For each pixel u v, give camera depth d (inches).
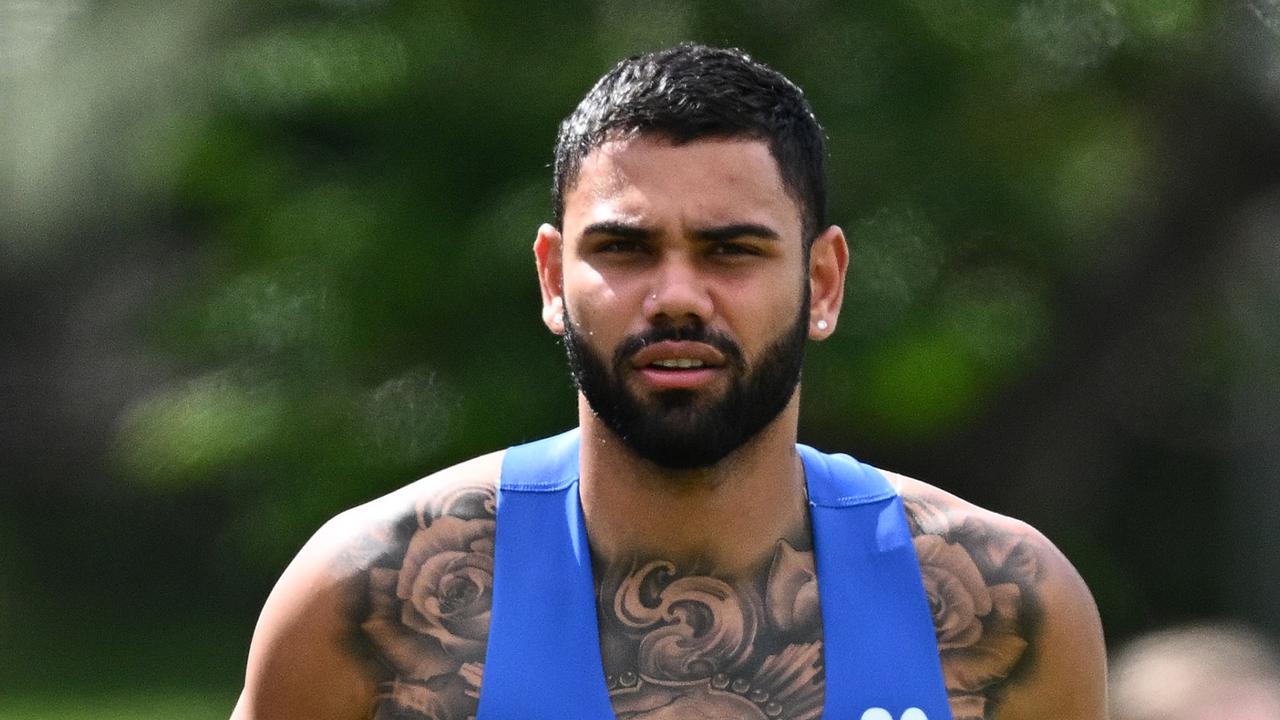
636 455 401.4
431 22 1190.3
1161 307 1390.3
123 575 1932.8
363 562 407.8
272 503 1250.0
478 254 1152.8
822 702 398.6
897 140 1181.1
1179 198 1368.1
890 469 1360.7
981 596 417.1
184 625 1846.7
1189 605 1653.5
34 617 1851.6
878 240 1157.1
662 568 407.2
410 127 1200.8
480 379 1172.5
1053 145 1283.2
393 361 1226.0
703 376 385.1
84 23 1432.1
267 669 408.8
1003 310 1230.3
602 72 1159.6
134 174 1433.3
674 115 386.9
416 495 418.0
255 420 1239.5
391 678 402.0
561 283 412.5
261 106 1242.6
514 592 403.9
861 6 1173.1
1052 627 418.9
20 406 1844.2
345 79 1190.9
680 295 379.9
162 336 1346.0
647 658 399.9
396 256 1186.0
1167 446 1610.5
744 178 387.5
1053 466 1408.7
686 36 1167.0
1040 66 1238.3
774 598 407.5
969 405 1264.8
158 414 1349.7
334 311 1206.9
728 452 392.5
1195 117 1330.0
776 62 1168.8
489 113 1176.8
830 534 414.6
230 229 1277.1
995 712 413.1
